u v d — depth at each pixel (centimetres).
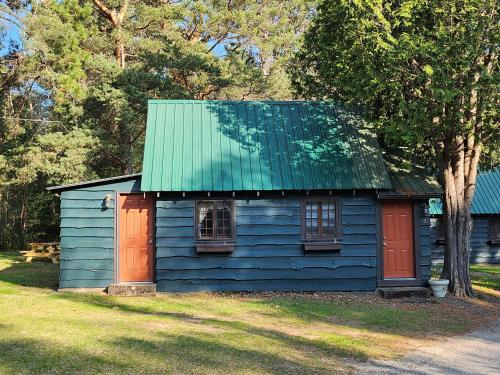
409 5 1216
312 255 1466
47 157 2359
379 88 1320
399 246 1506
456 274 1478
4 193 3341
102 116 2550
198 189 1407
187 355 782
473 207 2547
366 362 799
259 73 2834
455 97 1300
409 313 1216
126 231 1474
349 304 1302
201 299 1337
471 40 1237
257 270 1452
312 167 1493
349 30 1347
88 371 693
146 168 1445
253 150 1527
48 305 1187
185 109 1633
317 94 1969
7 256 2567
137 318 1062
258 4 3155
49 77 2167
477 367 790
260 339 905
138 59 2859
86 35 2322
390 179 1527
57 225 3438
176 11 2756
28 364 716
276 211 1463
